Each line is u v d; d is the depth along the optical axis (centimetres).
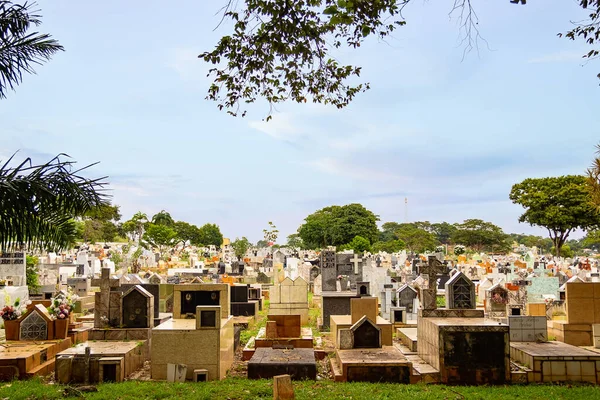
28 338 1201
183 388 939
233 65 905
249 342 1425
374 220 8662
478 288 2691
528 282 2695
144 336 1267
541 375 1055
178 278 3062
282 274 3491
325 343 1498
